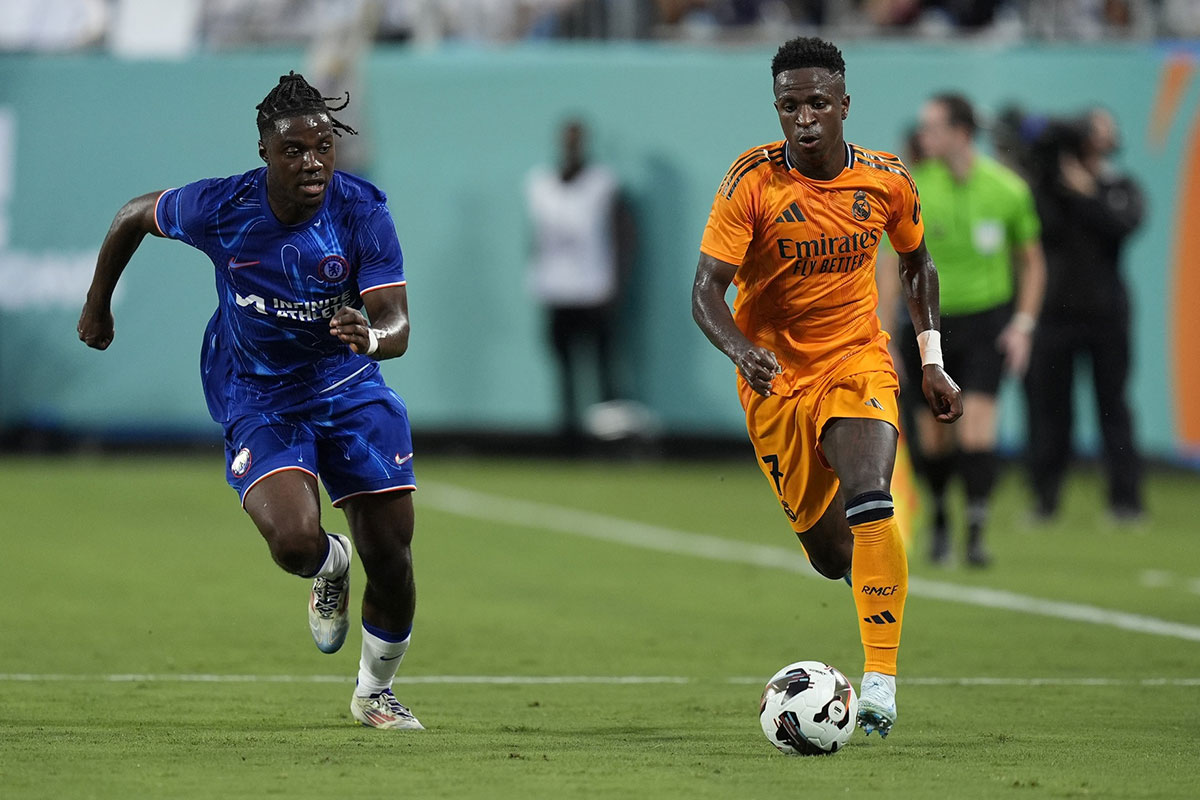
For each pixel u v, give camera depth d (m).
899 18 68.06
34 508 53.09
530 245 65.75
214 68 66.12
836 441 21.50
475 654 29.78
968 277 41.00
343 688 25.84
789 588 39.12
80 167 66.25
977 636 32.03
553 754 19.95
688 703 24.61
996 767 19.31
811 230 21.72
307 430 21.66
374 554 21.73
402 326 20.75
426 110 66.06
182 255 66.00
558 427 66.00
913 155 42.81
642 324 65.81
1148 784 18.30
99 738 20.84
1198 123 63.72
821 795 17.47
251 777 18.22
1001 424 63.34
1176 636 32.12
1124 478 52.47
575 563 43.19
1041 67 64.00
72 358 66.31
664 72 65.56
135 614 33.94
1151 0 68.56
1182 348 63.41
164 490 58.59
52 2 68.44
